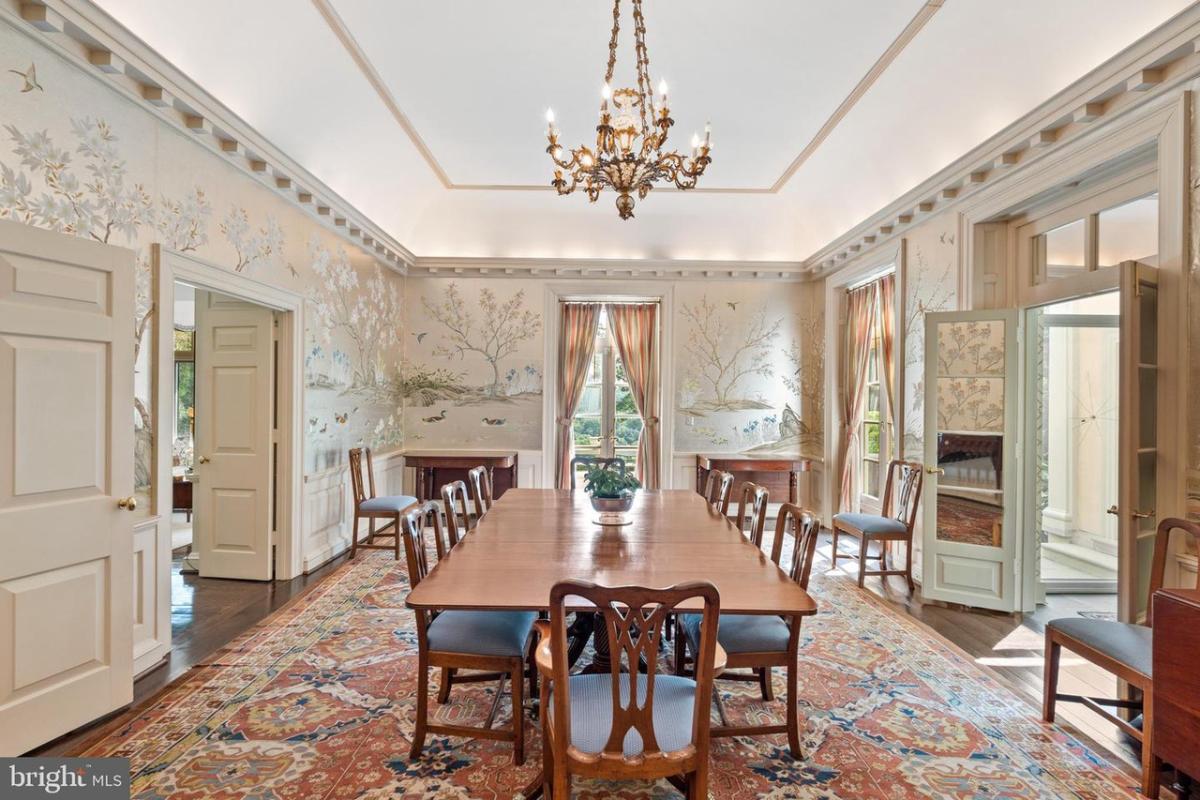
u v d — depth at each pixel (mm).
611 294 6328
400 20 3111
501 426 6352
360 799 1875
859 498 5691
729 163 4977
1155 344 2502
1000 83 3209
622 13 3025
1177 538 2402
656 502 3625
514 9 3018
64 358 2158
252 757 2080
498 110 4098
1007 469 3582
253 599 3723
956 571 3746
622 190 2471
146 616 2742
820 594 3934
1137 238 2811
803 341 6363
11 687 1998
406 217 5793
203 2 2744
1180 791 1885
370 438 5496
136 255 2688
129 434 2387
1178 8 2340
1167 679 1849
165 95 2725
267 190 3793
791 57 3408
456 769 2031
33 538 2051
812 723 2350
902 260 4539
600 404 6691
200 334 4184
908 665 2871
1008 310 3562
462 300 6340
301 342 4211
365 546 4715
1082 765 2090
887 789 1952
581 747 1534
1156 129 2496
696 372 6332
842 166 4762
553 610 1466
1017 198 3361
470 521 5965
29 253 2037
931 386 3840
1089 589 4020
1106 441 4383
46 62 2270
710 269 6180
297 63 3344
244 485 4113
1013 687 2660
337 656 2895
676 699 1728
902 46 3291
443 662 2078
